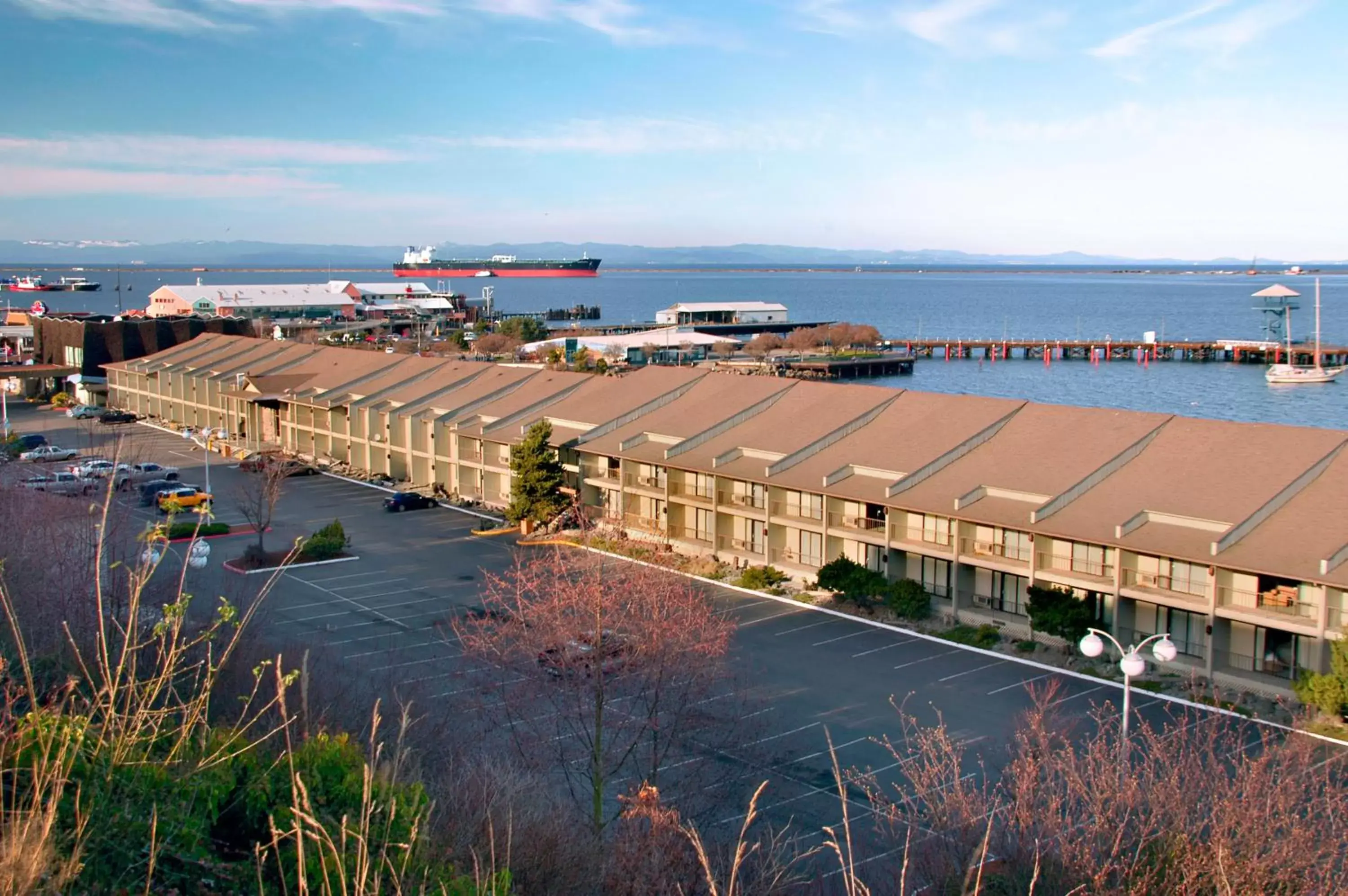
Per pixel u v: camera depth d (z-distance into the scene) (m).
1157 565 50.66
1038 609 51.91
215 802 17.22
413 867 17.05
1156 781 25.22
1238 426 56.00
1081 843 21.55
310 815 14.35
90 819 14.62
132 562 41.88
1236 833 21.31
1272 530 48.31
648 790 30.86
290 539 74.25
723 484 69.06
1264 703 45.50
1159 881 20.94
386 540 74.50
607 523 75.31
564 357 175.38
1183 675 48.78
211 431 107.94
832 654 52.12
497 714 39.88
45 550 34.91
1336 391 185.50
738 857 14.73
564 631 37.88
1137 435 57.91
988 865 23.39
